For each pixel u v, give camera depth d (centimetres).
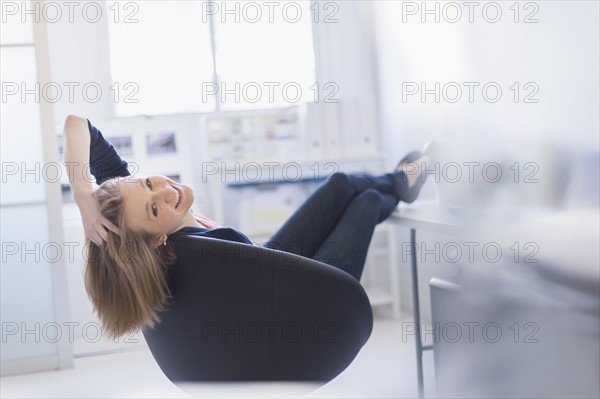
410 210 232
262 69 394
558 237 154
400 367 277
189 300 162
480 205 178
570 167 162
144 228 162
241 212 364
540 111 177
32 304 316
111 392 273
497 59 199
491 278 172
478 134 192
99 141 194
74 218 353
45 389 284
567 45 176
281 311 160
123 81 374
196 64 384
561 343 155
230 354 163
